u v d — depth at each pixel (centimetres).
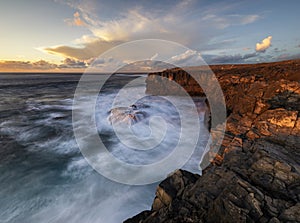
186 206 411
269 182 402
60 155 985
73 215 601
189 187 494
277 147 563
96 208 625
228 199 359
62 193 696
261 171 441
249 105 990
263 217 317
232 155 595
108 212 609
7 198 672
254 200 348
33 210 617
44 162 917
